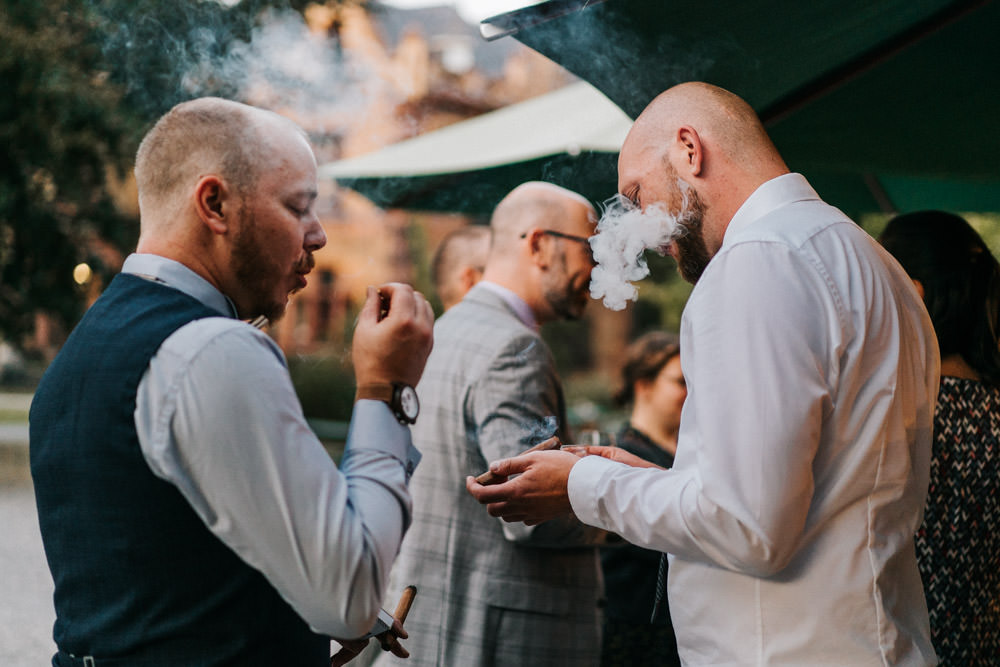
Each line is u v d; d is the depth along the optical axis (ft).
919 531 6.15
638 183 5.36
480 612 7.95
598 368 87.56
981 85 8.23
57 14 35.06
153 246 4.32
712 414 4.48
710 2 6.60
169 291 4.20
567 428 8.54
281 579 3.83
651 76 7.37
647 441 9.73
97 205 39.27
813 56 7.43
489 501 5.43
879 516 4.66
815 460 4.64
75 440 4.00
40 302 40.42
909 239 6.83
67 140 36.09
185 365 3.84
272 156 4.29
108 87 35.06
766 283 4.56
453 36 78.07
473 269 13.71
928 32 7.37
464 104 78.23
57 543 4.12
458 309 8.76
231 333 3.91
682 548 4.66
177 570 3.93
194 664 3.94
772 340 4.44
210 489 3.78
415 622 8.05
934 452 6.22
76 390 4.06
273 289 4.39
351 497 3.99
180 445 3.81
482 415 8.04
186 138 4.25
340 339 85.20
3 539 24.68
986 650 6.29
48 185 38.65
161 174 4.29
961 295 6.57
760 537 4.34
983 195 12.80
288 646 4.14
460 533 8.08
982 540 6.24
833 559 4.62
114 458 3.91
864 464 4.63
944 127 8.98
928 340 5.25
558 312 8.83
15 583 20.49
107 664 4.00
